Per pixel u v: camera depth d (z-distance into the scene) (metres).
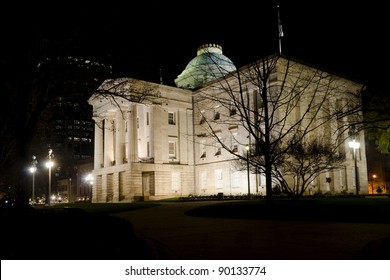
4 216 12.11
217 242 13.68
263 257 10.59
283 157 37.56
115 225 10.81
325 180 59.22
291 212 23.36
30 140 19.00
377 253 10.66
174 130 71.00
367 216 21.00
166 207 37.94
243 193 60.31
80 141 139.25
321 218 21.55
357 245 12.44
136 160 66.88
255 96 58.66
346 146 64.25
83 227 9.92
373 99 22.05
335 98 59.28
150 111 69.06
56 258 7.66
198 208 30.38
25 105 18.67
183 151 70.75
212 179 67.62
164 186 67.38
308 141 45.97
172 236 15.77
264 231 16.75
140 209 36.97
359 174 67.06
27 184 18.69
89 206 46.22
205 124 70.00
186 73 77.38
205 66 73.00
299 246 12.41
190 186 70.38
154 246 12.17
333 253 11.05
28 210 15.58
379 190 69.06
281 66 53.41
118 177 68.88
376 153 82.12
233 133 63.53
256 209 25.19
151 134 68.25
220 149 66.56
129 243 9.34
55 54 18.75
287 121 52.06
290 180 52.22
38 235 8.93
